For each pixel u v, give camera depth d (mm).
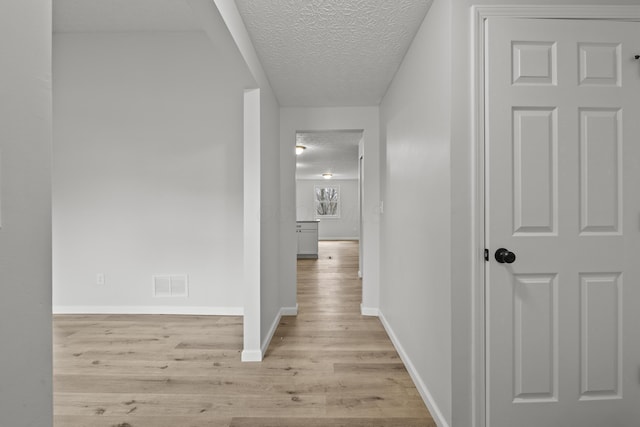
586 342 1415
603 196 1409
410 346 2061
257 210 2277
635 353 1418
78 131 3215
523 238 1401
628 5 1388
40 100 583
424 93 1770
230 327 2879
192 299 3260
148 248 3250
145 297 3254
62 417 1628
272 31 1900
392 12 1716
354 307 3561
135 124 3230
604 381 1417
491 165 1394
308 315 3277
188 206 3260
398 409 1698
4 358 533
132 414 1653
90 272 3248
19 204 551
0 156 519
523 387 1409
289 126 3307
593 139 1404
